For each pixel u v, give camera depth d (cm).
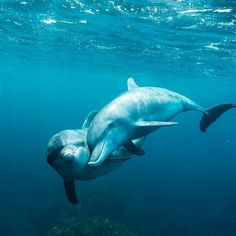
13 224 2072
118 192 2311
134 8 1548
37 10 1788
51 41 2647
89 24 1967
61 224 1482
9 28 2323
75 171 489
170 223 2506
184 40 2027
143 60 2991
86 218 1483
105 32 2117
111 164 546
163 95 750
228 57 2347
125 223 2147
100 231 1381
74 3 1594
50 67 4756
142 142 679
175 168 4575
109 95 10625
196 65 2869
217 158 7350
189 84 4616
